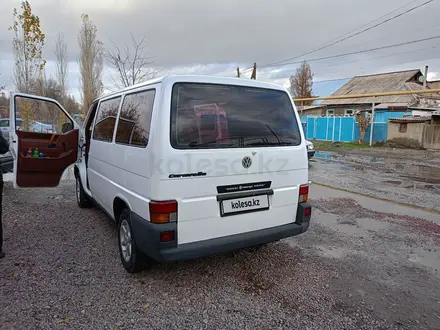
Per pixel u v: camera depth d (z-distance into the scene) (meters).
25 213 5.21
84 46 20.69
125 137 3.29
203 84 2.87
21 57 14.41
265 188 3.16
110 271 3.30
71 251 3.76
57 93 23.42
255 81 3.21
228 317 2.58
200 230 2.80
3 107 16.28
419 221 5.16
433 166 11.91
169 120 2.65
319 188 7.77
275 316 2.61
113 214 3.67
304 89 40.91
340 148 19.44
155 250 2.65
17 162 4.98
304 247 4.07
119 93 3.79
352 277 3.30
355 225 4.96
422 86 29.25
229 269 3.42
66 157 5.41
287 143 3.33
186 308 2.69
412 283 3.21
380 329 2.48
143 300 2.79
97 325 2.43
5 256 3.57
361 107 28.89
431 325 2.54
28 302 2.69
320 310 2.71
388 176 9.65
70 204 5.83
